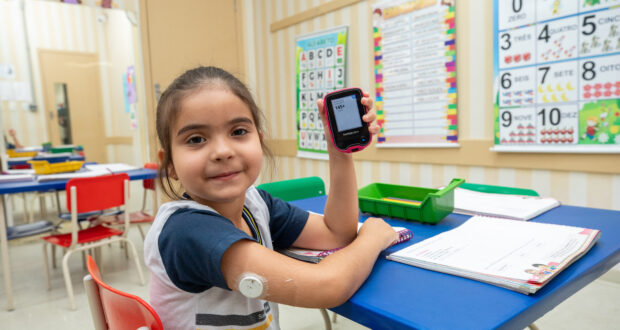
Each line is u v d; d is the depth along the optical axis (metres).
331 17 3.29
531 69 2.17
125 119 5.78
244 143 0.64
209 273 0.55
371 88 3.04
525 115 2.22
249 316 0.66
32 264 2.75
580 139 2.04
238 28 4.19
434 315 0.49
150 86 3.74
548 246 0.69
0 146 3.51
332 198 0.80
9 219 3.65
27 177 2.19
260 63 4.12
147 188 2.70
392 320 0.49
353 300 0.55
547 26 2.09
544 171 2.21
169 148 0.67
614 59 1.89
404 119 2.82
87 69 5.81
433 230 0.90
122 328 0.65
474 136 2.48
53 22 5.43
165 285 0.63
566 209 1.04
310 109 3.52
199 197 0.67
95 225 2.45
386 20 2.84
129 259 2.76
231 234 0.55
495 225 0.85
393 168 2.97
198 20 3.95
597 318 1.72
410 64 2.73
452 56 2.50
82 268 2.64
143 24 3.68
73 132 5.69
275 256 0.56
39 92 5.33
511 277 0.57
